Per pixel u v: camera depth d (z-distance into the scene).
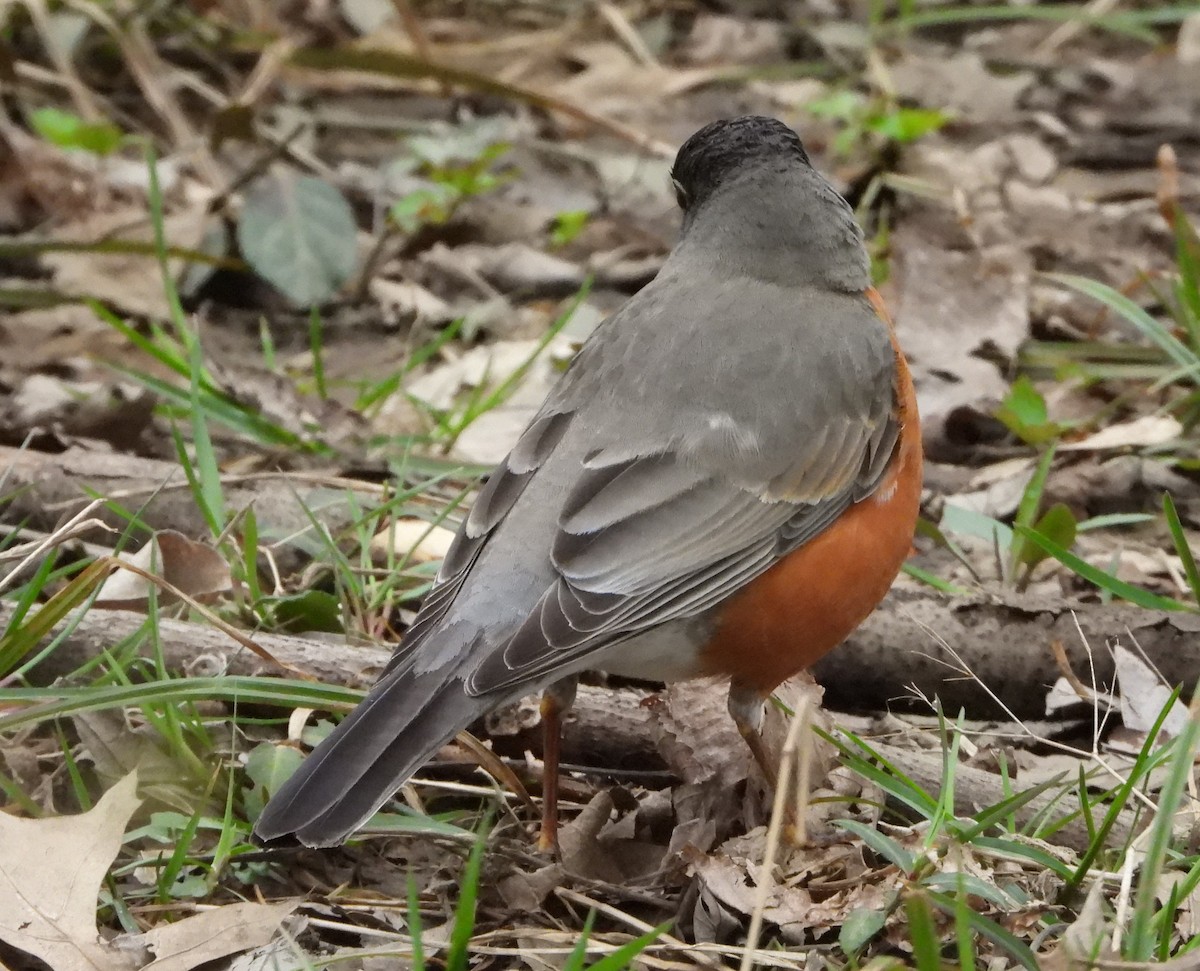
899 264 15.34
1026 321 14.63
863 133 17.89
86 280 15.08
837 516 8.56
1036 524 11.30
